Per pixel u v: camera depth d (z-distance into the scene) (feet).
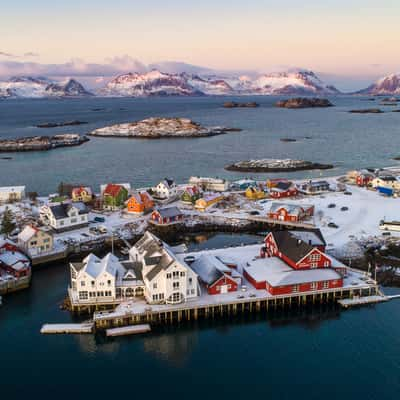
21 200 495.82
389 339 248.11
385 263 333.42
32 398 204.23
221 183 536.83
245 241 391.04
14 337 247.09
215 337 250.78
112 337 248.73
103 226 406.00
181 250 343.05
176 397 205.67
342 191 526.16
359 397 206.18
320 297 283.79
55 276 321.32
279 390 210.38
